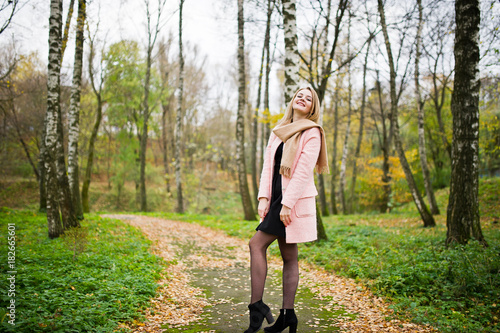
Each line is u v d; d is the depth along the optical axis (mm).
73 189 10516
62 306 2877
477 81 5645
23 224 9289
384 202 19688
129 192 28844
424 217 10617
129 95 24328
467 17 5656
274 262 6324
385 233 8797
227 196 33031
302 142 2285
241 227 11844
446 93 18203
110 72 18078
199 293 4188
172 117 35219
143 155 20562
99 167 31938
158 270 5000
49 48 7477
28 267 4254
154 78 25812
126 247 6562
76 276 3992
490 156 17562
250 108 28375
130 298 3371
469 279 3770
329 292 4262
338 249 6812
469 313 3207
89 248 5922
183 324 2955
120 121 26188
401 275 4207
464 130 5648
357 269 4891
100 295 3297
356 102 21016
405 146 22266
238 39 14680
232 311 3395
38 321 2471
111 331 2572
